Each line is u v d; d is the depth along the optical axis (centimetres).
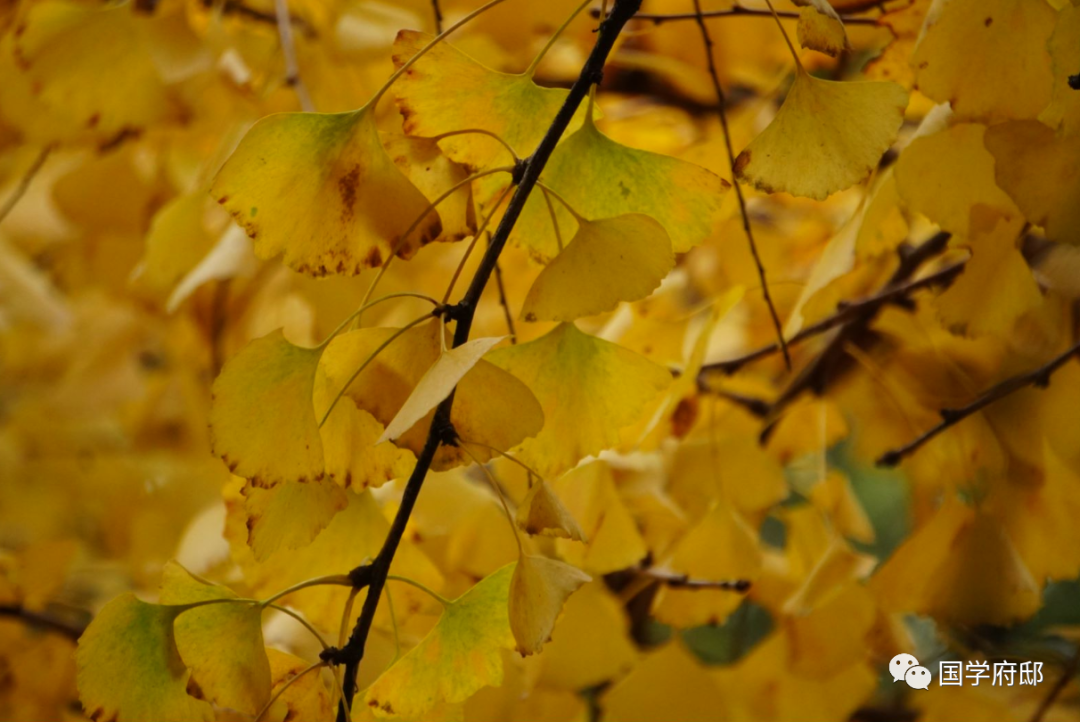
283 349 100
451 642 103
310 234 101
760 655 130
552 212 101
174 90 120
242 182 100
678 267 137
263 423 100
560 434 105
